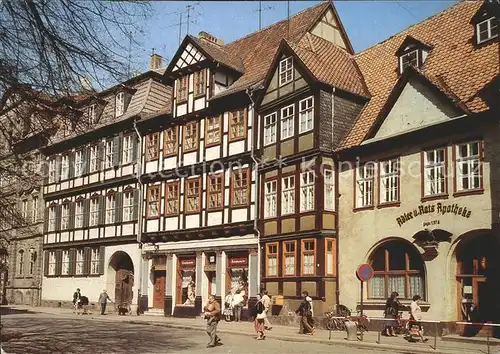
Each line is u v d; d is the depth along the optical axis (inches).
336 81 911.7
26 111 525.0
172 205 1168.8
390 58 965.2
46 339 711.7
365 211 829.8
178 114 1168.2
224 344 670.5
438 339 680.4
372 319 791.7
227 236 1039.6
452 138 724.7
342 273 850.1
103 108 543.8
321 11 1084.5
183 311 1109.1
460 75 764.6
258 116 1008.2
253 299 968.9
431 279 724.7
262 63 1092.5
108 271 1312.7
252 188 1003.9
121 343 674.2
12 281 1624.0
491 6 726.5
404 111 791.7
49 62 460.1
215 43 1282.0
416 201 758.5
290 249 911.7
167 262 1159.0
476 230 679.7
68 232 1453.0
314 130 881.5
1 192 711.7
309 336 733.9
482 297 684.7
